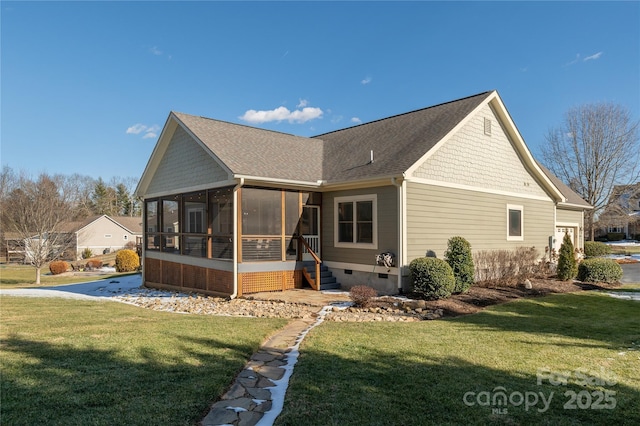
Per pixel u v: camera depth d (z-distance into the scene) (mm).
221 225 12625
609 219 36344
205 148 12523
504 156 15508
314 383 4559
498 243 15008
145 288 16609
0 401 3902
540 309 9844
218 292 12461
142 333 6895
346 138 16781
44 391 4176
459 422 3635
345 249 13062
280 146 15336
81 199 61594
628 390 4449
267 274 12375
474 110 13719
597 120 34875
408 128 14570
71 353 5586
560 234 20422
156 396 4113
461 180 13430
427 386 4484
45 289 17594
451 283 10523
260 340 6555
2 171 37000
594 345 6363
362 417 3703
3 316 8953
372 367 5137
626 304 10680
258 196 12367
